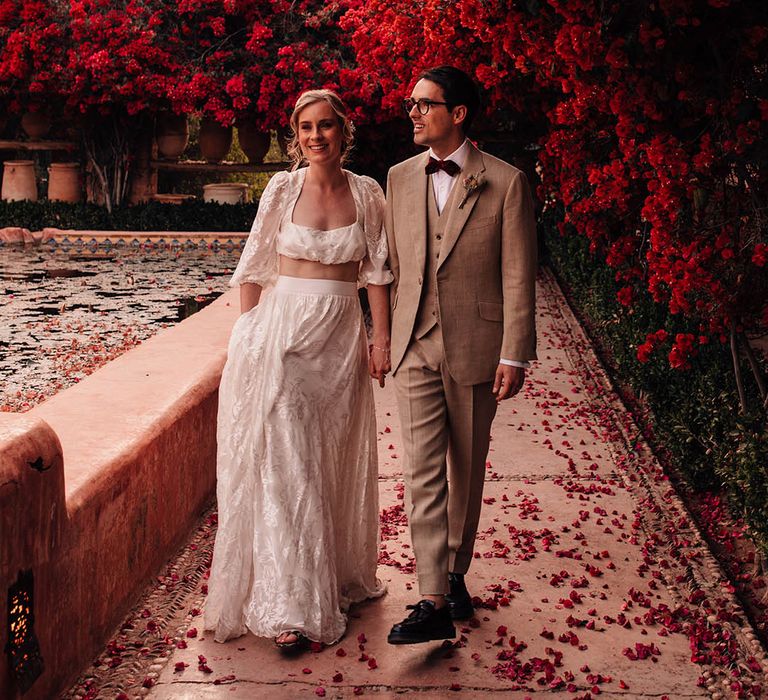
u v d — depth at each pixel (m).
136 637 3.22
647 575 3.75
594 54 4.08
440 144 3.12
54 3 13.35
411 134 13.50
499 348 3.16
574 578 3.69
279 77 13.26
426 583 3.06
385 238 3.34
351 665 3.04
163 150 14.94
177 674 2.98
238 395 3.21
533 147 12.88
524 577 3.71
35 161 17.70
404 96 8.19
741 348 5.05
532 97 7.22
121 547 3.25
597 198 4.69
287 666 3.03
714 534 4.19
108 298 9.18
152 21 13.15
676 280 3.96
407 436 3.20
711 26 3.84
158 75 13.20
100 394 3.98
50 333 7.50
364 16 8.70
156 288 9.84
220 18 13.23
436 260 3.13
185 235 13.02
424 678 2.97
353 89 12.62
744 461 3.76
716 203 4.05
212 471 4.42
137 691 2.89
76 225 13.83
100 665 3.03
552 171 6.61
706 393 4.60
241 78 12.96
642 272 4.95
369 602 3.50
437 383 3.19
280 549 3.10
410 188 3.19
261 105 13.00
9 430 2.54
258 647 3.16
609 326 7.13
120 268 11.37
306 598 3.10
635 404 6.34
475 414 3.21
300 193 3.26
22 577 2.48
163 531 3.71
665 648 3.17
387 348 3.36
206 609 3.23
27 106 14.23
